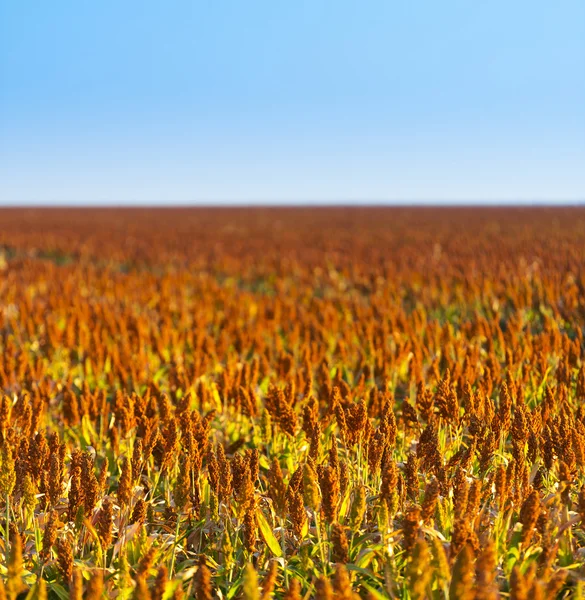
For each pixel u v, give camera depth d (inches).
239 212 3415.4
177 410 196.5
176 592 118.6
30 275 680.4
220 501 147.2
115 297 559.5
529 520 124.6
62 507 153.9
